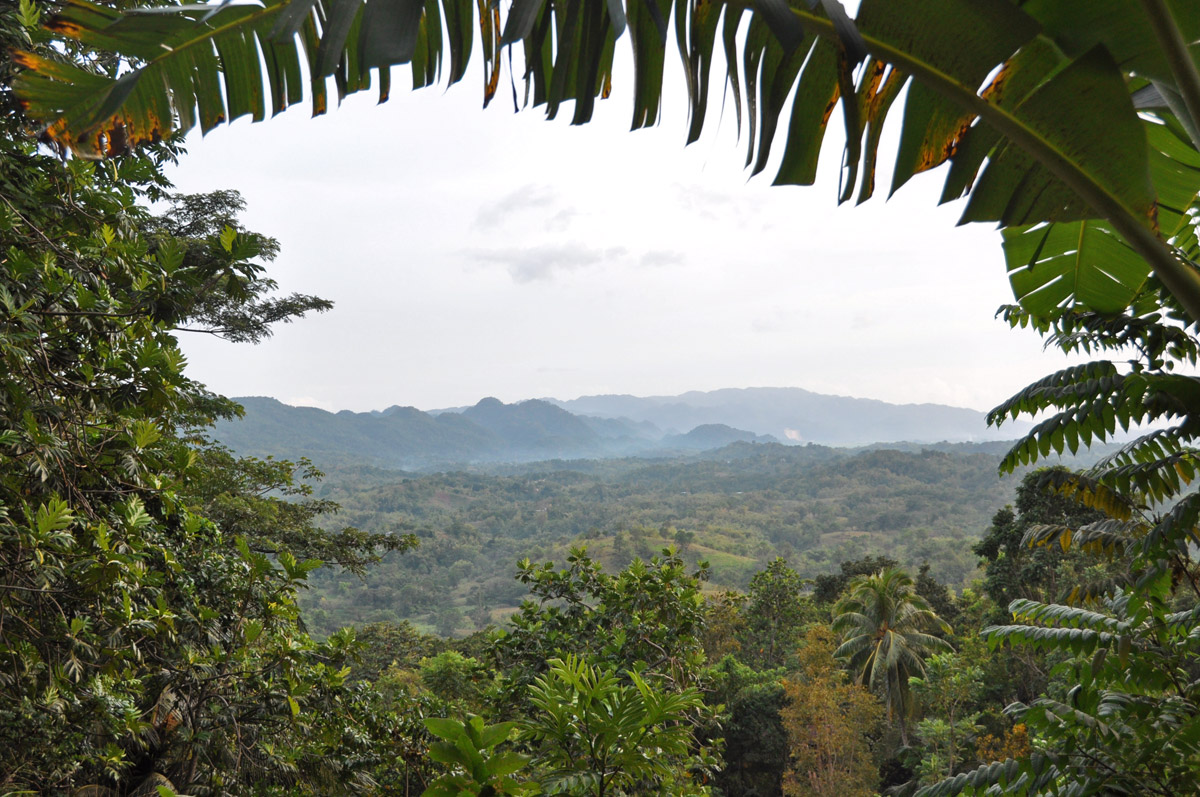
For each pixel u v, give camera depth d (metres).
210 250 3.40
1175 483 2.70
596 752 1.91
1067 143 1.81
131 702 3.19
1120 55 1.85
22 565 2.79
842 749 21.42
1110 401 2.71
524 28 1.09
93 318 3.17
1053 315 3.27
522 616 6.29
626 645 5.68
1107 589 3.46
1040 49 1.81
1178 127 2.53
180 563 3.65
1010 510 25.44
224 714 4.16
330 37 1.13
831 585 37.84
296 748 4.27
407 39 1.12
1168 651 3.16
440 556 160.25
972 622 31.03
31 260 3.06
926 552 122.75
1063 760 2.82
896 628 26.84
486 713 5.61
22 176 3.62
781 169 1.79
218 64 1.73
